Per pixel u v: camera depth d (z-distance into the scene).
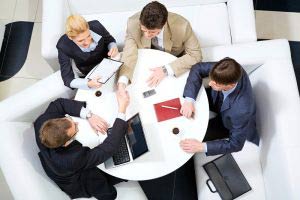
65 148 1.65
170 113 1.91
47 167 1.78
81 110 1.92
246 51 2.09
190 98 1.90
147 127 1.88
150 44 2.13
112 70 1.94
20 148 1.88
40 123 1.86
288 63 2.01
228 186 1.98
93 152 1.69
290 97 1.90
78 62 2.09
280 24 2.98
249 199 1.97
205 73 1.98
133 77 2.03
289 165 1.76
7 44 3.04
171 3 2.49
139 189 2.05
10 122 1.97
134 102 1.95
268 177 1.96
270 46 2.08
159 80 1.99
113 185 2.01
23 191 1.75
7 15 3.12
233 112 1.77
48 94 2.08
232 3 2.33
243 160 2.07
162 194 2.50
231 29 2.34
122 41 2.47
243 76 1.74
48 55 2.26
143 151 1.78
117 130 1.76
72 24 1.74
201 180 2.03
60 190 1.93
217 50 2.14
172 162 1.79
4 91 2.89
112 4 2.49
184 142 1.81
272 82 1.96
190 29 2.01
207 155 1.87
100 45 2.04
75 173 1.73
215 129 2.11
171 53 2.25
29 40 3.05
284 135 1.83
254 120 1.95
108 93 2.00
